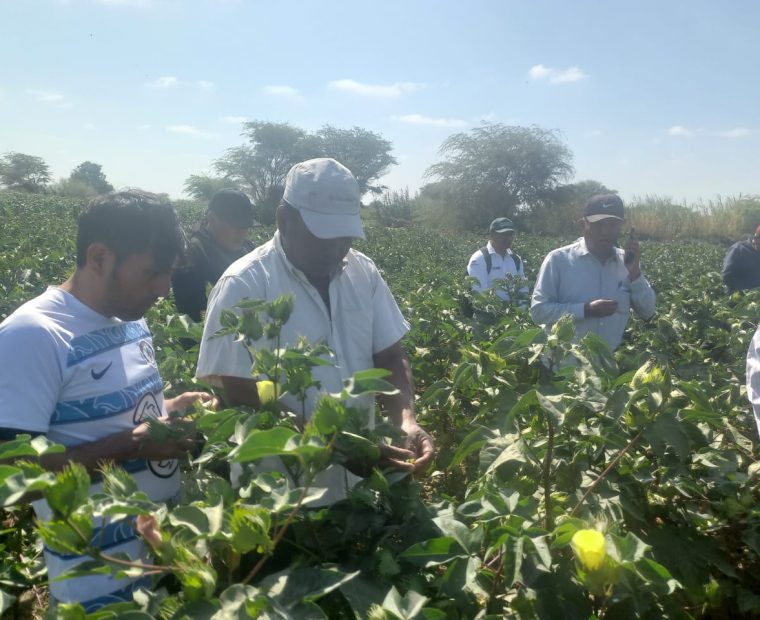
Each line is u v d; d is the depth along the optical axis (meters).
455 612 1.54
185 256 2.06
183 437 1.88
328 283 2.43
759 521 2.33
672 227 38.31
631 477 2.20
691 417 1.98
